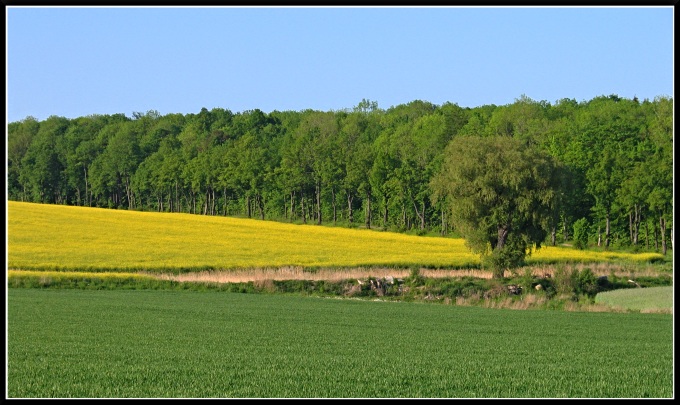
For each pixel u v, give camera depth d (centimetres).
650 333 2978
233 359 2122
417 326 3130
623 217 9475
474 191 6119
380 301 4450
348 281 5062
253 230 8262
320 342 2553
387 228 10906
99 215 9262
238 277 4994
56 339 2511
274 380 1800
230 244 6919
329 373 1897
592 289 4997
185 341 2519
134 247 6412
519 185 5991
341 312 3656
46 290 4375
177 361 2075
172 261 5622
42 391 1669
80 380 1786
